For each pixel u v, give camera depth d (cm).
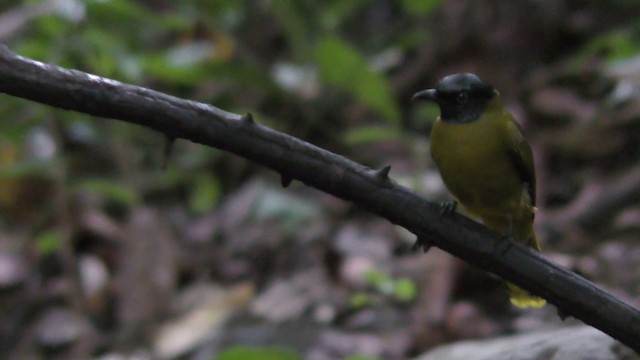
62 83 368
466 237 404
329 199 1226
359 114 1348
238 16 1480
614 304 400
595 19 1373
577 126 1202
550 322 900
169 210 1287
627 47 1184
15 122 1102
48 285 1134
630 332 399
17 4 1434
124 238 1123
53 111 1081
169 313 1059
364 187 396
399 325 937
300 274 1085
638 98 1141
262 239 1166
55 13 1048
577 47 1362
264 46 1513
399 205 400
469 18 1388
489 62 1354
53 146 1133
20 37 1238
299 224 1174
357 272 1027
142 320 1048
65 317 1088
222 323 1009
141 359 983
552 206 1134
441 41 1394
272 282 1095
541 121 1252
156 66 1181
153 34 1436
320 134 1351
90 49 1060
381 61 1417
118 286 1089
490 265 411
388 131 1138
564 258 965
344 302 989
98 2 1116
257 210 1208
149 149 1379
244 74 1283
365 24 1528
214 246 1188
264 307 1024
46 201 1211
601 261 973
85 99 371
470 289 978
